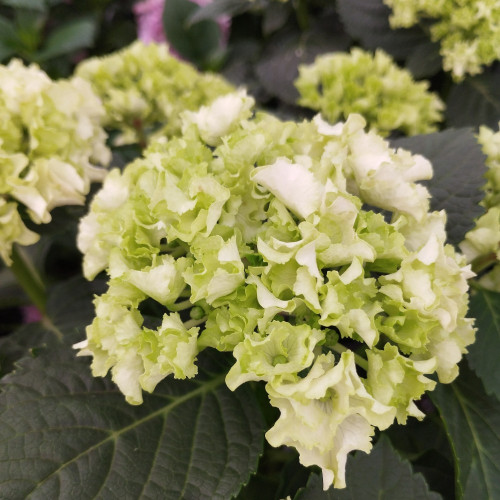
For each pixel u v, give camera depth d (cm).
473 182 43
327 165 36
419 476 39
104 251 38
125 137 56
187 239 35
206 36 71
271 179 35
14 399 38
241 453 38
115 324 35
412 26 62
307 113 64
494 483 40
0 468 36
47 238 58
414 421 49
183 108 54
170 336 34
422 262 34
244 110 39
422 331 34
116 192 38
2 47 63
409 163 38
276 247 34
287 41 68
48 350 40
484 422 41
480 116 60
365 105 54
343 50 67
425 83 56
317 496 38
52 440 37
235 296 34
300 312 35
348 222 34
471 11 56
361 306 34
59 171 43
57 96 44
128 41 84
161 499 36
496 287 43
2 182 42
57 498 36
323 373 33
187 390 39
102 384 39
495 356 42
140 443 37
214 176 37
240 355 33
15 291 58
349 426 33
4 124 42
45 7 65
